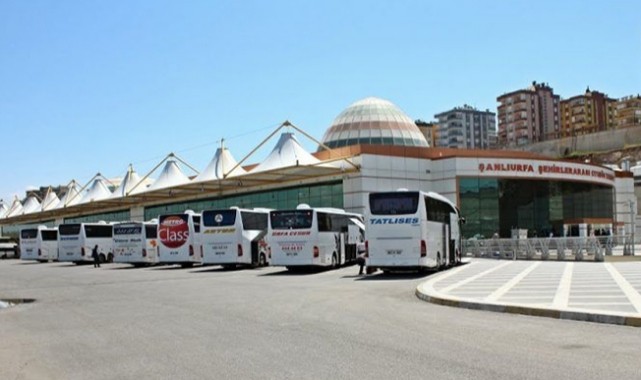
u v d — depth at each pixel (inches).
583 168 2224.4
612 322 426.3
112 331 461.7
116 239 1644.9
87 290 871.1
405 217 986.7
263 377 290.4
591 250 1318.9
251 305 602.2
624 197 2645.2
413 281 890.7
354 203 1811.0
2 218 3629.4
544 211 2097.7
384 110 2317.9
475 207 1950.1
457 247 1227.9
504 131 5413.4
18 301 751.1
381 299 636.7
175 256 1488.7
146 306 629.9
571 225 2181.3
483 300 545.6
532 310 481.1
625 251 1430.9
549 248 1414.9
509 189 2017.7
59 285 981.8
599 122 5349.4
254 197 2156.7
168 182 2269.9
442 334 395.5
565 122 5442.9
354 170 1804.9
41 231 2139.5
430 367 297.6
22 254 2183.8
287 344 373.7
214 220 1347.2
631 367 288.7
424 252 980.6
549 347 343.3
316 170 1797.5
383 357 325.4
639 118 4849.9
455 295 601.9
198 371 309.3
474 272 959.0
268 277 1061.1
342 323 458.0
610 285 652.7
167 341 404.2
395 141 2223.2
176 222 1497.3
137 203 2792.8
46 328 495.2
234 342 388.5
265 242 1418.6
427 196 1022.4
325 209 1261.1
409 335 394.6
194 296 724.7
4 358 368.5
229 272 1254.3
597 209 2347.4
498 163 1987.0
